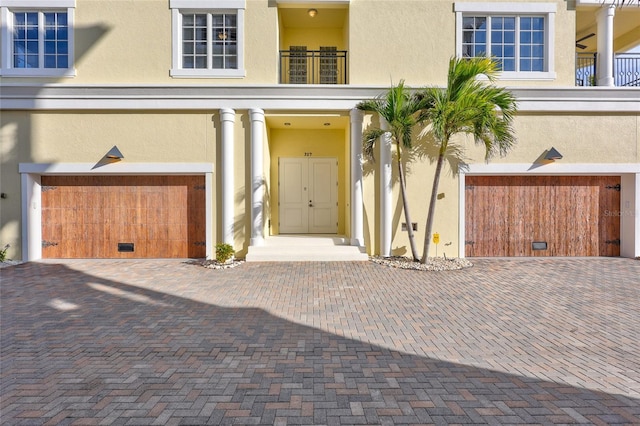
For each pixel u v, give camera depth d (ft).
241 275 25.66
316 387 11.06
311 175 38.37
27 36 31.27
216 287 22.59
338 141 38.34
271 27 31.40
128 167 31.04
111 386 11.12
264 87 30.83
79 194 31.86
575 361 12.82
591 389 10.94
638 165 31.30
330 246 31.55
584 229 32.37
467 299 20.13
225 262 29.22
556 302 19.60
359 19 31.55
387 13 31.55
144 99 30.66
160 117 31.19
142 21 30.99
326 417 9.58
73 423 9.34
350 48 31.53
